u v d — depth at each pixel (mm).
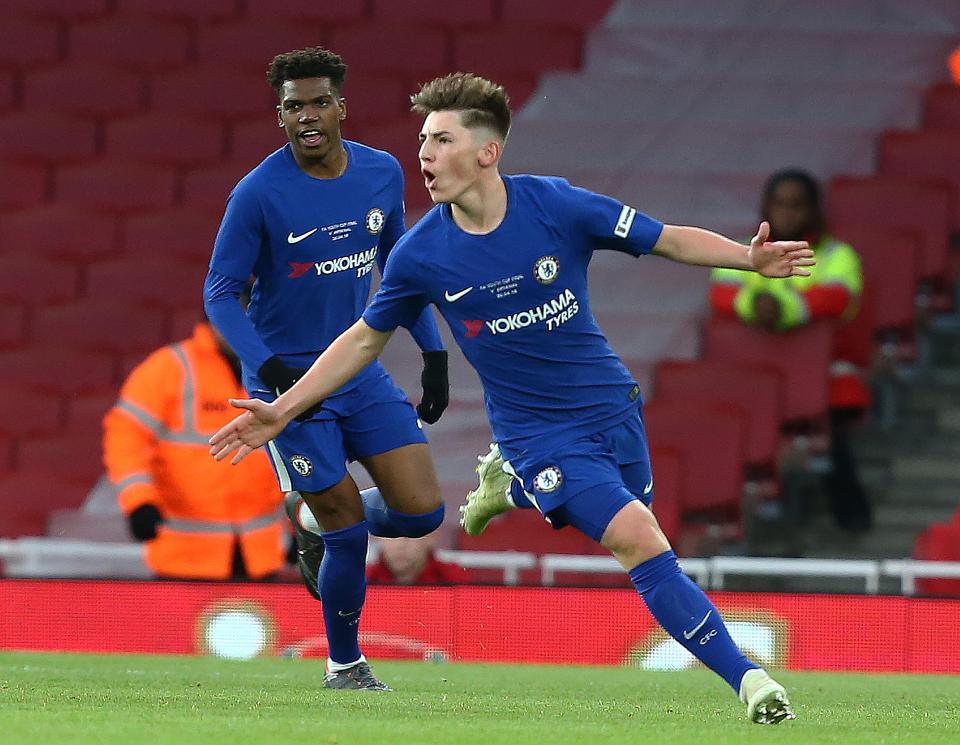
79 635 32031
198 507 32500
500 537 39750
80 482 43344
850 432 46375
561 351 17797
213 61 59969
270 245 21172
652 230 17578
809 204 42531
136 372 32094
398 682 25141
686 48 58281
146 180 54688
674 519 40750
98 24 60469
